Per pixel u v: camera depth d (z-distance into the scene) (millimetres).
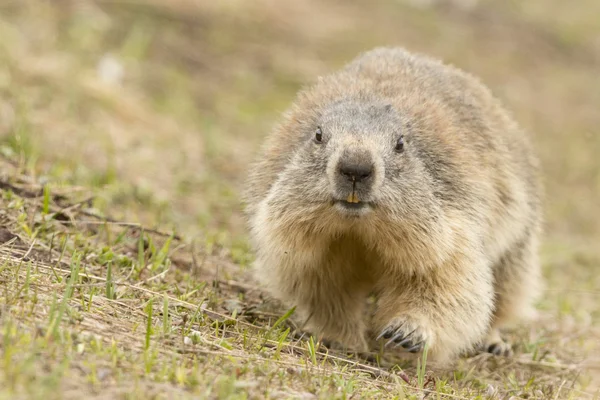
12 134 13914
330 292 10414
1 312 7863
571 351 12242
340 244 10000
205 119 20062
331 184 9211
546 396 9859
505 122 12102
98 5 23375
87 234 11500
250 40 24922
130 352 7766
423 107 10461
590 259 17156
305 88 11914
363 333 10672
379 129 9648
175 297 10047
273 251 10039
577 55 30938
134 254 11469
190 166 17078
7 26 19703
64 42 20531
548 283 15578
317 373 8492
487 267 10281
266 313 10641
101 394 6859
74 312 8305
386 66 11719
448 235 9734
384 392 8609
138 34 22219
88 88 18422
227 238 13586
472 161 10336
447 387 9250
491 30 30828
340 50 25734
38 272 9312
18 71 17812
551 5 35344
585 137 24719
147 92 20344
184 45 23328
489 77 26938
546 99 26875
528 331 12953
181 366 7680
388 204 9414
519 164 11766
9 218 10906
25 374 6738
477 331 10094
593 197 21250
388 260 9891
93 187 13203
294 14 27688
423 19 29953
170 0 25250
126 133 17500
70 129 16406
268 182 10539
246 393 7418
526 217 11609
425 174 9773
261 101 22031
